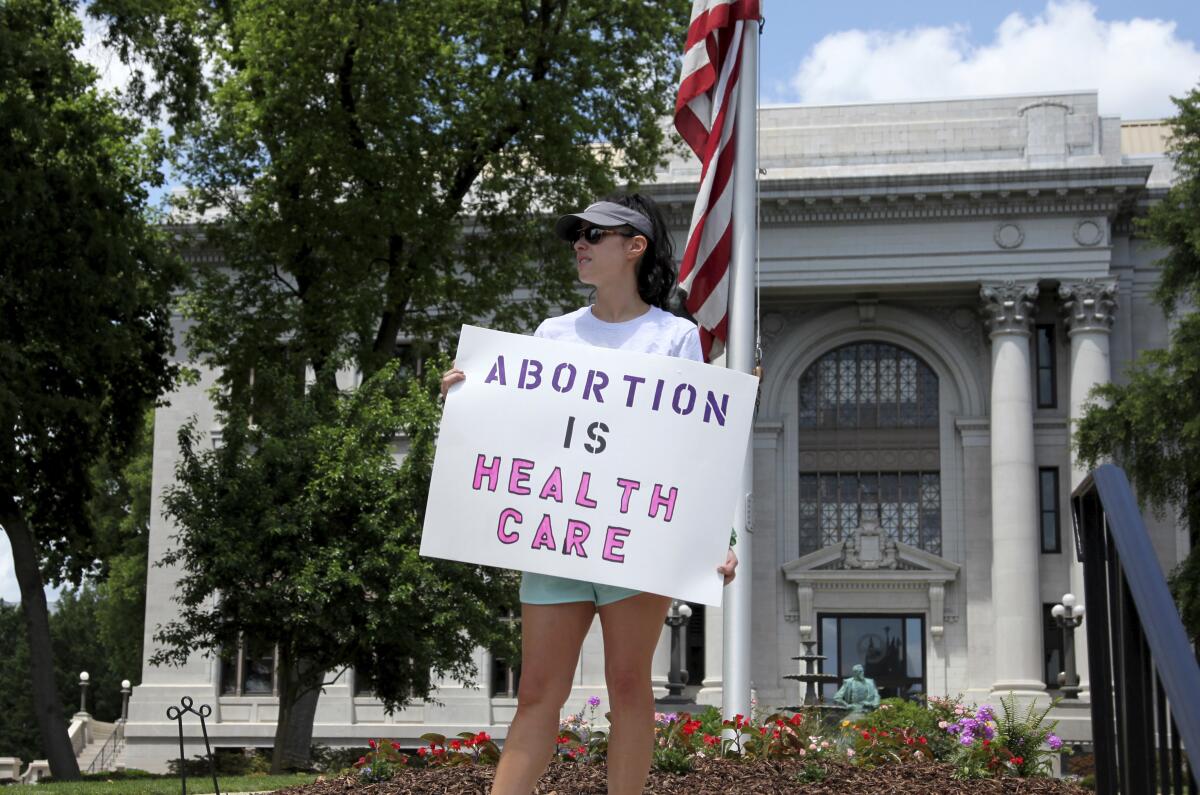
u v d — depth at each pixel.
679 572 4.36
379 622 25.52
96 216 26.08
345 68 28.39
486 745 10.18
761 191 48.75
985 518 49.31
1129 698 4.42
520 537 4.40
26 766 47.88
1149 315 49.16
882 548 49.34
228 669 49.44
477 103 28.69
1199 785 2.90
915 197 48.09
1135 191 47.44
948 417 50.38
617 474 4.43
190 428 28.42
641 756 4.33
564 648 4.39
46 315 26.27
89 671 85.12
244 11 28.75
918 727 11.59
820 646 49.38
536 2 29.56
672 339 4.60
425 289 29.31
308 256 29.92
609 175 30.38
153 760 48.44
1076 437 33.12
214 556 25.78
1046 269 48.06
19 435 26.30
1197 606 30.89
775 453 50.59
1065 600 44.25
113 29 25.41
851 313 51.00
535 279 30.98
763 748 9.93
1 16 25.06
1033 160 48.50
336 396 28.28
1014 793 8.98
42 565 41.25
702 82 12.88
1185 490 32.66
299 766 29.66
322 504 25.86
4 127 24.27
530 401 4.51
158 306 30.38
